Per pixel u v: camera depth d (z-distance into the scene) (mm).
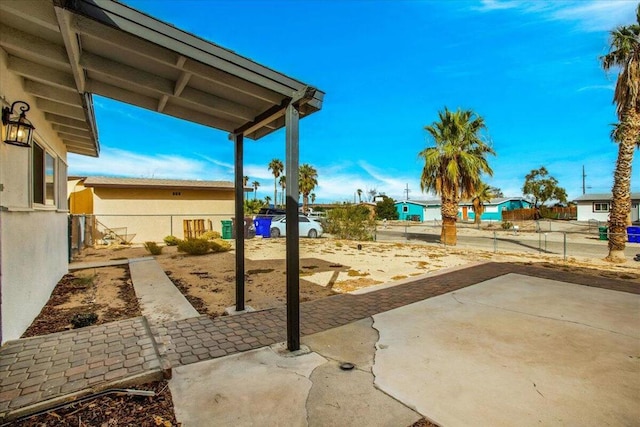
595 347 3408
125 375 2652
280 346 3457
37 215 4414
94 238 13617
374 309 4797
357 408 2357
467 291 5801
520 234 22000
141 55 2711
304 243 14773
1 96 3049
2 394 2361
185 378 2773
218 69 2812
